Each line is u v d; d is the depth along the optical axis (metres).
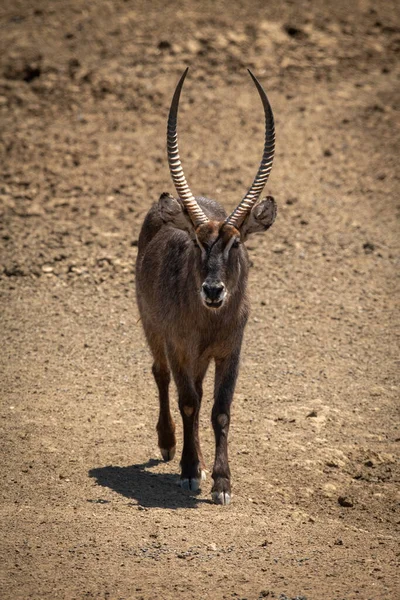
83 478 24.78
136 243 43.84
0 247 42.97
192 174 50.19
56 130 55.56
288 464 26.98
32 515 21.95
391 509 25.03
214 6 70.25
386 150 54.62
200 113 57.34
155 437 28.36
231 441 28.28
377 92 61.69
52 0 71.56
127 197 48.28
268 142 24.56
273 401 31.33
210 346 25.34
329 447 28.30
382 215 47.97
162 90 59.78
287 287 40.62
